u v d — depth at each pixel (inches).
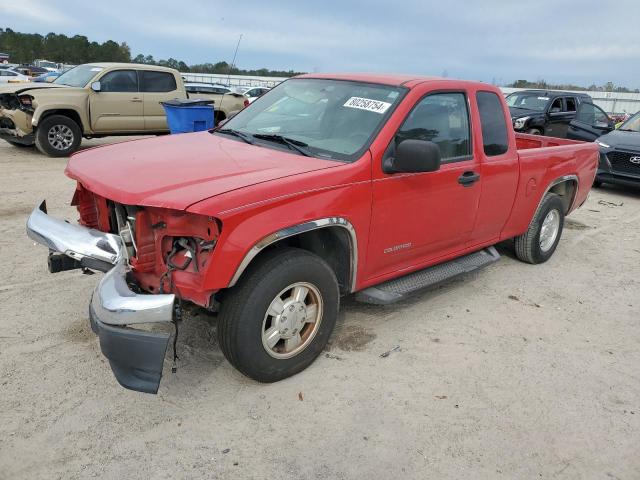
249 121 177.6
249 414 123.1
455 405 132.5
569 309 195.6
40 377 130.8
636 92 1672.0
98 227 141.5
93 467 104.8
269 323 129.5
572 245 275.6
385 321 173.5
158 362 109.3
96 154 149.2
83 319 159.2
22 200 280.4
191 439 114.1
